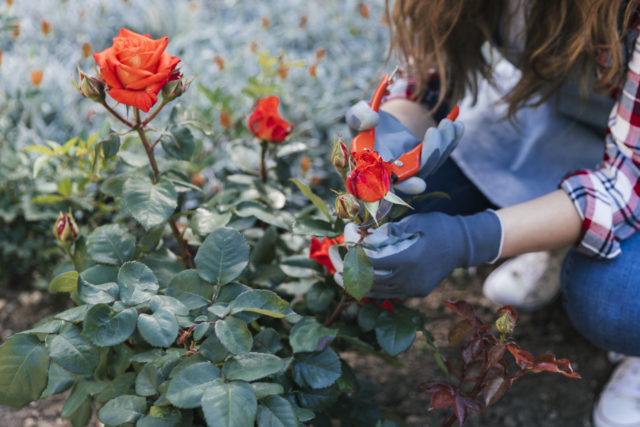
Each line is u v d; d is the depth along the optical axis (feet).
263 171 4.32
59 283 3.24
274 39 8.82
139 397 3.08
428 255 3.31
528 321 5.85
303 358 3.26
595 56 3.77
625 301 3.79
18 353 2.97
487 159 5.01
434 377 5.11
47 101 6.73
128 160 3.62
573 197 3.62
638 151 3.57
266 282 3.72
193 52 8.54
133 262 3.12
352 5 9.27
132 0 9.31
